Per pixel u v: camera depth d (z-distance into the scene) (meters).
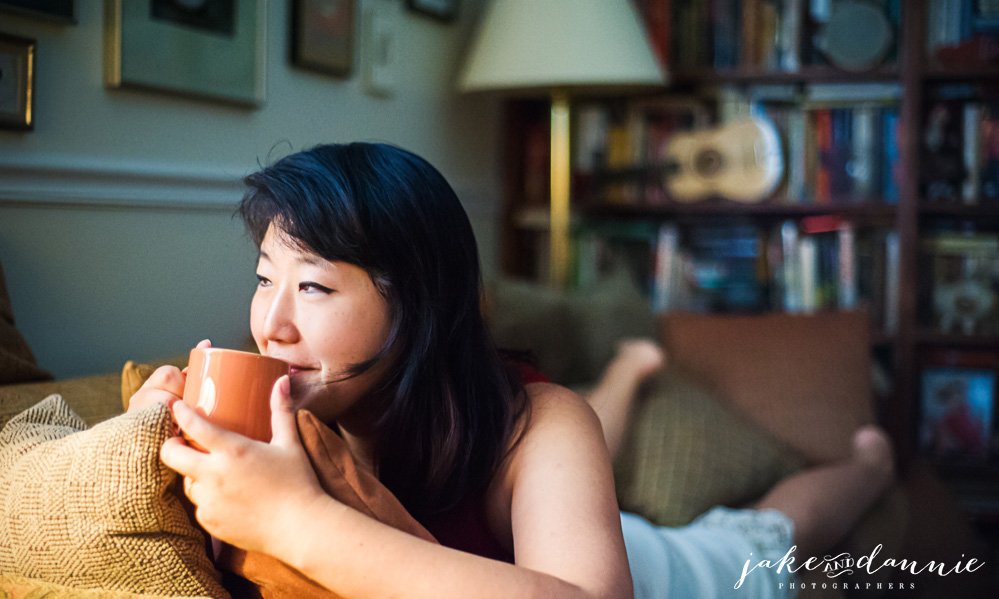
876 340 2.60
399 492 0.83
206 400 0.60
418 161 0.81
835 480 1.70
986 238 2.63
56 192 1.34
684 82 2.68
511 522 0.80
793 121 2.68
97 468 0.58
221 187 1.67
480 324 0.85
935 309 2.67
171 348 1.58
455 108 2.55
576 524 0.69
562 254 2.49
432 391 0.78
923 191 2.65
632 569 1.11
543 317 1.86
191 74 1.56
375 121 2.17
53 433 0.71
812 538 1.53
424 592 0.58
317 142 1.96
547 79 2.20
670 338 2.13
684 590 1.16
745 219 2.79
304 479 0.59
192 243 1.62
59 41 1.34
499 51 2.26
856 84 2.64
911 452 2.62
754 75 2.64
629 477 1.70
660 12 2.70
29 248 1.31
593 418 0.84
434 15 2.38
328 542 0.58
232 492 0.57
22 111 1.27
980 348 2.66
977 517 2.55
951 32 2.58
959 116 2.62
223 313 1.71
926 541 1.75
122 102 1.46
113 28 1.41
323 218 0.70
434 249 0.77
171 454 0.57
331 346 0.70
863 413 2.05
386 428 0.79
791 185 2.69
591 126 2.80
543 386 0.88
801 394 2.03
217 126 1.67
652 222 2.79
